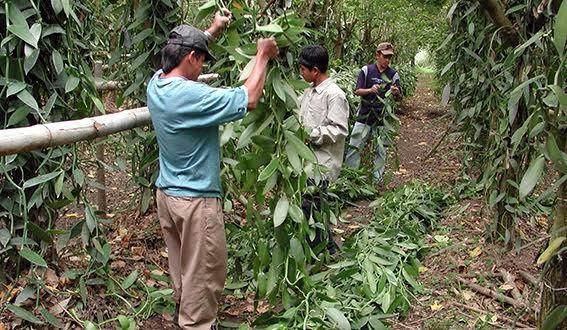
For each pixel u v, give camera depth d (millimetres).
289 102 2070
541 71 2539
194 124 1989
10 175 2139
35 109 1949
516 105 2496
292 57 3127
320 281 2674
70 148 2227
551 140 1499
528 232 3270
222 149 2578
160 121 2057
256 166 2152
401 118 8844
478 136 3600
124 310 2422
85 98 2236
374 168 4465
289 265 2314
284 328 2184
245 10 2104
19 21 1902
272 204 2256
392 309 2461
